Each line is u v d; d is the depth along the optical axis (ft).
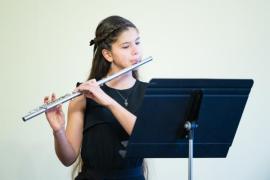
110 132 11.57
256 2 18.63
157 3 18.17
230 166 18.49
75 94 11.32
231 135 10.91
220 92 10.18
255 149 18.63
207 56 18.39
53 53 17.72
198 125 10.54
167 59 18.19
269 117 18.58
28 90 17.58
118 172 11.51
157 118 10.22
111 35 11.74
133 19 18.06
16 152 17.51
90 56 17.83
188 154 10.79
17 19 17.63
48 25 17.72
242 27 18.60
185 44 18.30
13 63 17.57
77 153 11.73
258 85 18.62
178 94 10.01
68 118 11.96
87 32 17.85
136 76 13.15
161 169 18.10
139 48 11.84
